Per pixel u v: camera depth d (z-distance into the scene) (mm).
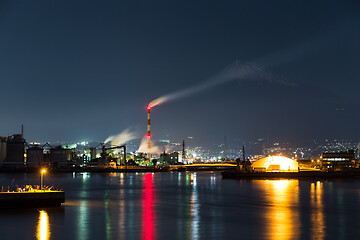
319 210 95375
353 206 103125
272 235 65562
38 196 92875
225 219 81875
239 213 90688
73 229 69750
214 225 74688
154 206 104688
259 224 75688
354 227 72375
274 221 79188
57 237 63688
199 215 87812
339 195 133625
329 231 68812
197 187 183250
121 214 88625
